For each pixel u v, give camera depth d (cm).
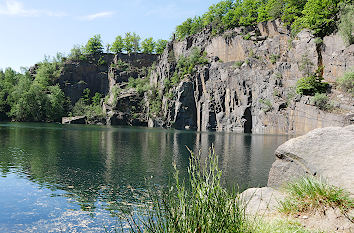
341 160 677
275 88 7569
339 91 5903
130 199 1402
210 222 430
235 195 505
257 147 4028
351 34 6122
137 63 16312
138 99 13312
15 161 2506
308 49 6944
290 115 6675
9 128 7312
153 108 12075
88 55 17062
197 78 10531
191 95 10656
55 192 1541
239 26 10569
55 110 13175
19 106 12006
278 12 9044
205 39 11525
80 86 15638
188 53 11938
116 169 2261
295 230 484
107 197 1448
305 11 7262
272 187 834
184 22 14288
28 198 1414
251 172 2195
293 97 6775
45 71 15312
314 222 514
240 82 8875
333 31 6688
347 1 6756
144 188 1652
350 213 502
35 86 12862
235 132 8438
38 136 5134
